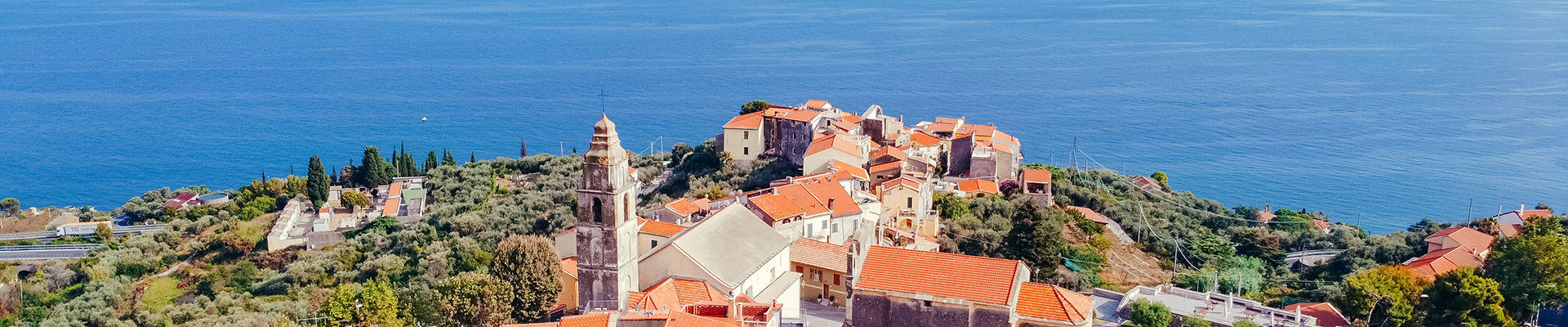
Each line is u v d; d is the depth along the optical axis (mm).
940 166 180625
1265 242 153625
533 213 183750
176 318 138500
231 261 178000
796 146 197500
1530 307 100250
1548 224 115500
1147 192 198125
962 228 138750
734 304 82688
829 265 105625
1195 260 137875
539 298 102438
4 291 157250
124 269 170625
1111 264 131500
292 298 145000
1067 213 154250
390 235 179875
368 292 106062
